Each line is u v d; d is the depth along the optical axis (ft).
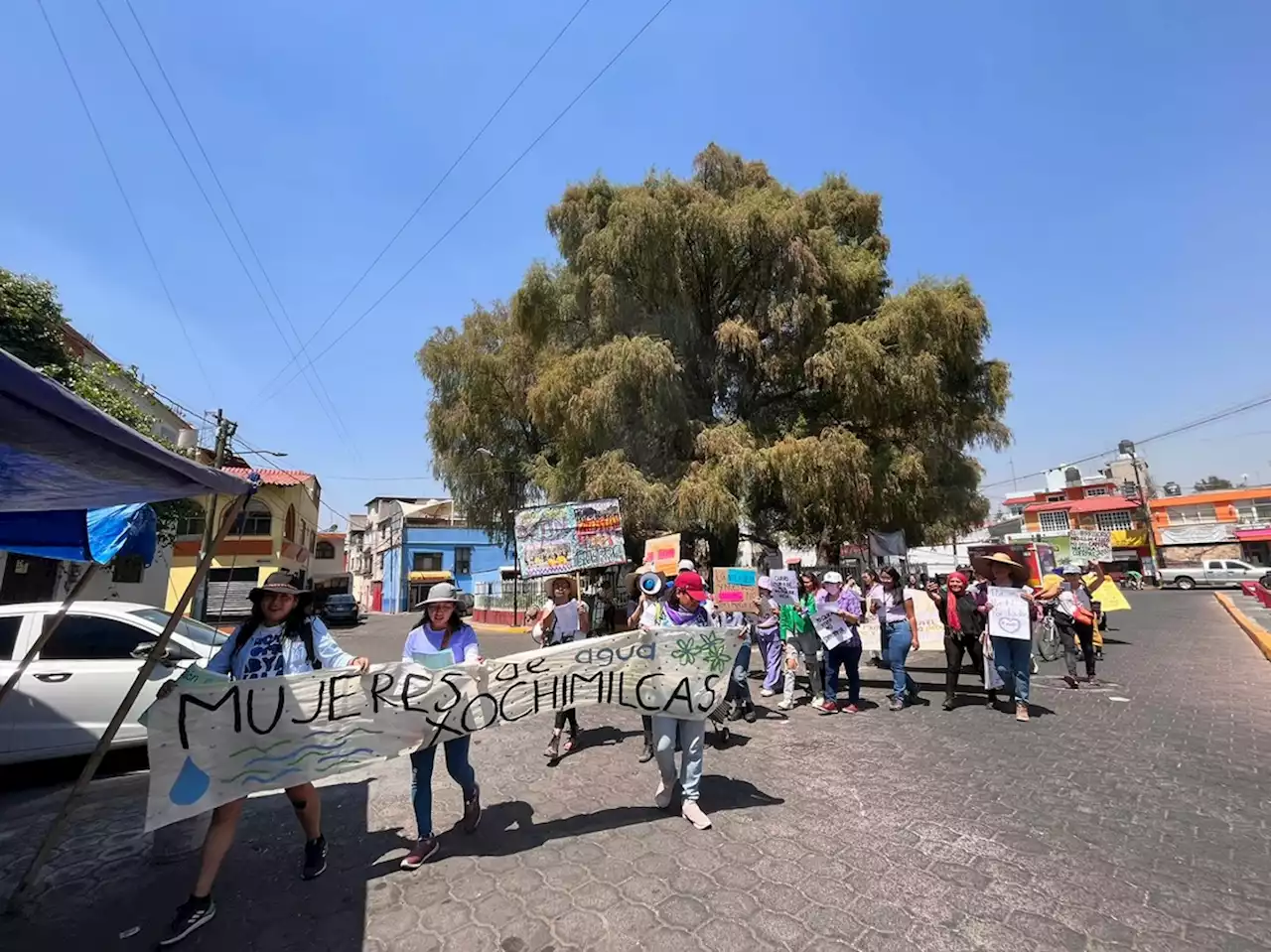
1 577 45.93
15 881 12.17
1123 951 9.42
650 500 47.98
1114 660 37.09
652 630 15.07
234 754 11.27
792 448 47.50
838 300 56.08
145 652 20.13
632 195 54.08
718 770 17.90
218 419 56.59
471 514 73.10
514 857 12.79
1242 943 9.59
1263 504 146.61
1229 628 53.26
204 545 11.93
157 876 12.27
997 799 15.39
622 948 9.70
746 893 11.18
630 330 55.88
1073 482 185.06
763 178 64.39
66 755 18.98
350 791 16.92
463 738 13.73
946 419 54.03
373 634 80.89
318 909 10.96
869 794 15.87
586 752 20.26
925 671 34.30
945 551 159.74
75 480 9.87
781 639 27.63
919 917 10.37
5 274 36.55
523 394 65.67
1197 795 15.48
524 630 82.84
